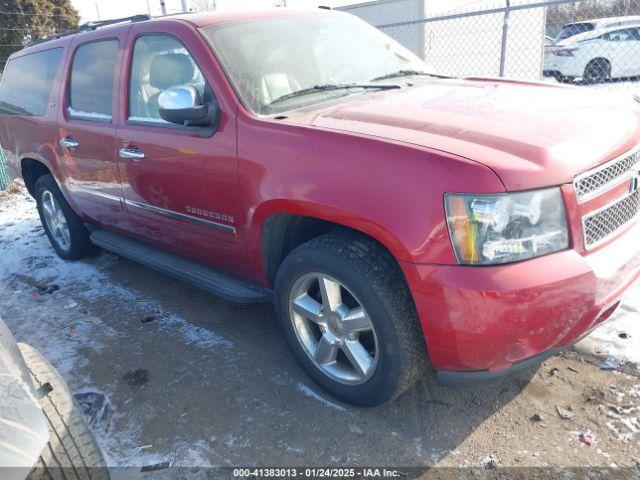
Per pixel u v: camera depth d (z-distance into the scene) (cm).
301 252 263
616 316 330
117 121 365
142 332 370
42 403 194
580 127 242
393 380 246
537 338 217
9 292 461
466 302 211
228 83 294
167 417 285
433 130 240
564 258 216
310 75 325
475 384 233
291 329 288
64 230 504
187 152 308
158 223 362
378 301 236
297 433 265
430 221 215
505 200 207
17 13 2927
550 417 262
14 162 524
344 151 239
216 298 409
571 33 1262
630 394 270
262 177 269
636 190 260
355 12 1224
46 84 453
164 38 334
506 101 277
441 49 1121
